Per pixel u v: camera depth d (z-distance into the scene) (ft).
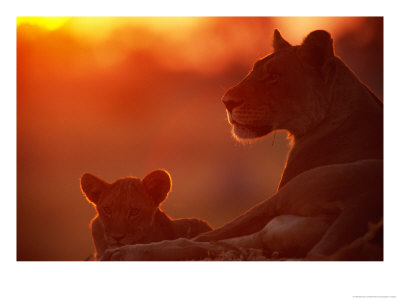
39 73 79.92
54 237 51.52
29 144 77.05
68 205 59.00
